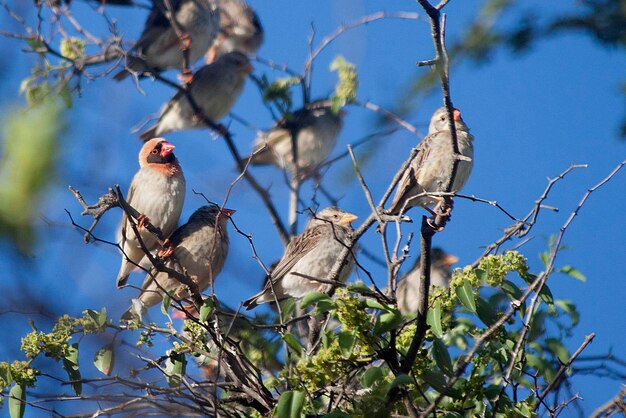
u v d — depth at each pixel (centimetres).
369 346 798
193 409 897
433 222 872
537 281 887
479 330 998
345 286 838
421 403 914
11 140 299
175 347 994
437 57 705
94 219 959
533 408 944
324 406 940
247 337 1105
